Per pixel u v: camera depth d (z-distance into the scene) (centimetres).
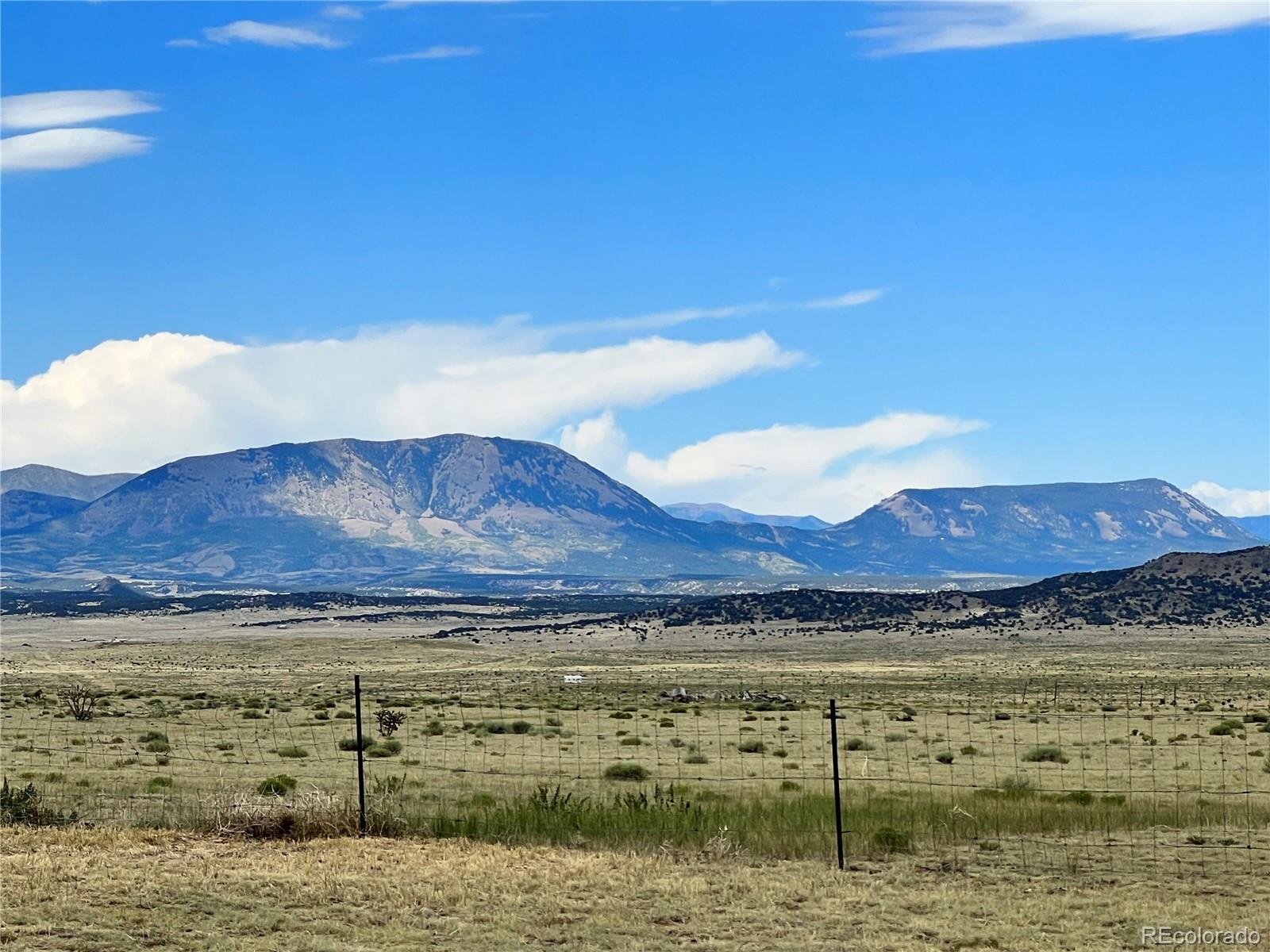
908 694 10769
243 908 2125
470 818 2898
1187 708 8431
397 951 1909
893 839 2716
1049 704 9181
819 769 4781
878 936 2030
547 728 6881
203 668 18638
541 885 2302
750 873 2439
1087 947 1980
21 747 5559
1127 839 2850
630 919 2109
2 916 2014
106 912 2062
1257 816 3156
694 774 4619
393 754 5338
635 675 15538
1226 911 2205
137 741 6041
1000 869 2542
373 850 2544
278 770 4622
